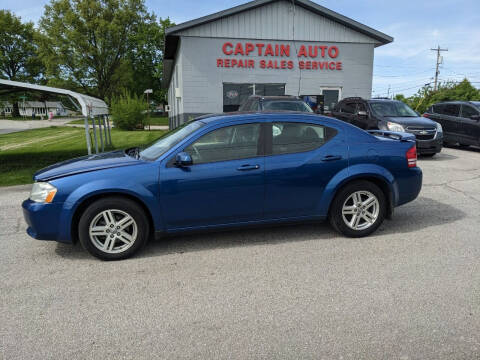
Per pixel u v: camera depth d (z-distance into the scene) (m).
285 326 2.65
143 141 16.48
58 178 3.75
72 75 44.81
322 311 2.84
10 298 3.10
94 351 2.41
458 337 2.50
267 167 4.05
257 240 4.38
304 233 4.61
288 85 17.34
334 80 17.72
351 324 2.66
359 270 3.55
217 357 2.33
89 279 3.43
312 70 17.44
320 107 15.52
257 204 4.09
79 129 29.73
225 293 3.14
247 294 3.12
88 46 42.38
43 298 3.10
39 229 3.69
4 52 57.91
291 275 3.46
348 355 2.33
